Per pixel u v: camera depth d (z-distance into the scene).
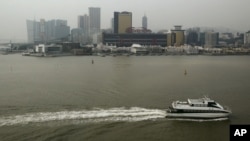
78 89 129.88
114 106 98.19
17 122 80.69
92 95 116.38
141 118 84.94
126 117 85.62
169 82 152.62
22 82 153.12
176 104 88.06
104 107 96.50
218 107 85.12
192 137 73.94
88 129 76.94
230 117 87.56
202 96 116.50
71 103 102.25
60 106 97.75
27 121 81.50
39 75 183.38
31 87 136.62
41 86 139.12
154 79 163.62
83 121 82.12
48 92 123.50
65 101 105.44
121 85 141.00
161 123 81.75
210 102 86.50
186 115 84.50
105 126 79.12
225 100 109.88
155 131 76.75
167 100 108.94
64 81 154.75
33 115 86.69
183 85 143.00
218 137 73.88
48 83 148.38
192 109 84.31
